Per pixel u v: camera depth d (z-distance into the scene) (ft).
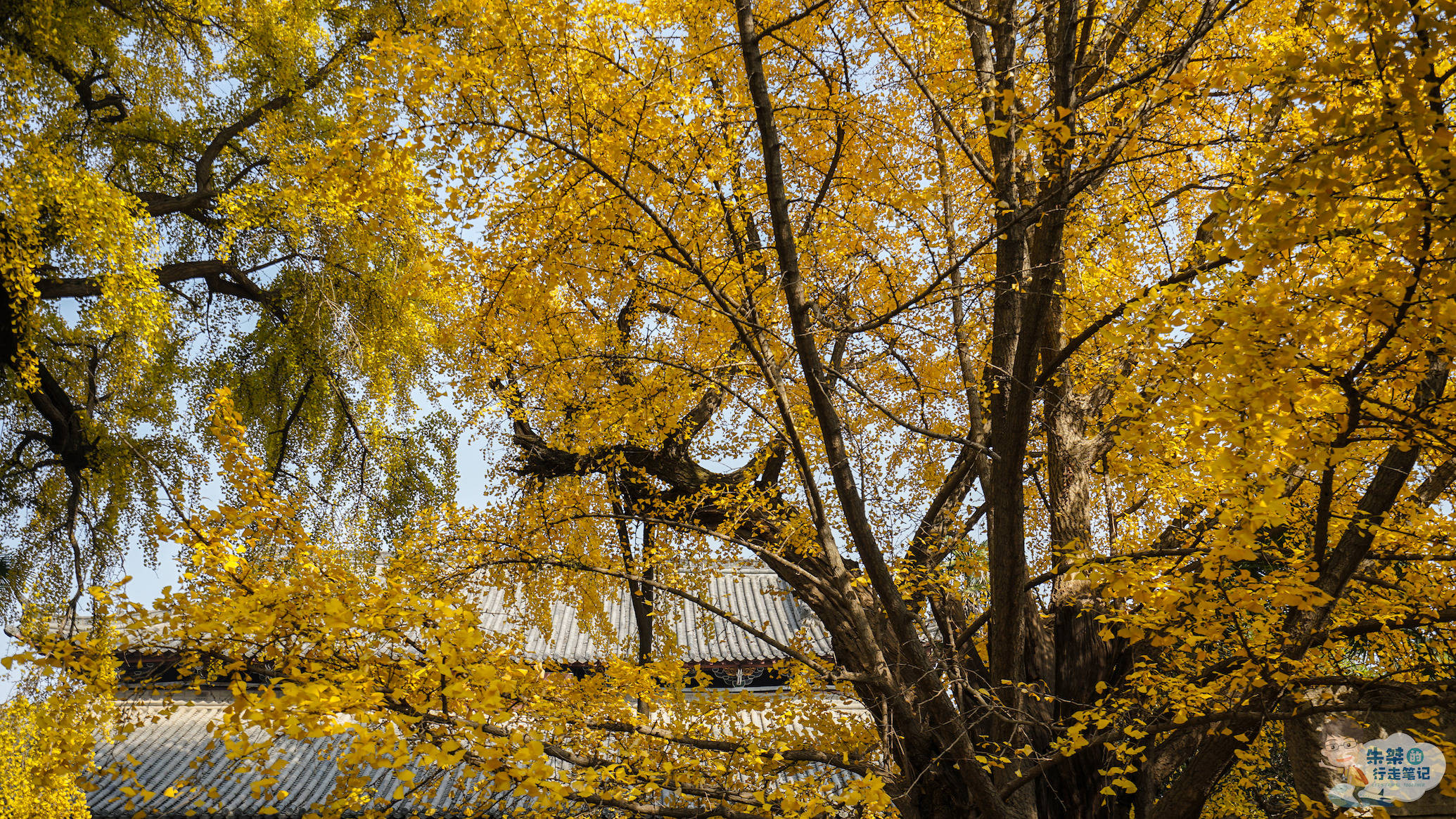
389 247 44.01
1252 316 9.08
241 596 10.44
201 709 37.99
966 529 22.65
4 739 19.80
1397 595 15.10
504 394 19.07
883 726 16.80
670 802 16.98
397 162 13.34
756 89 14.23
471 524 17.46
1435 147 7.83
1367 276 9.06
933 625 25.52
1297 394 9.79
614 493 21.67
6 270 31.53
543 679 13.78
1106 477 19.74
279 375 51.72
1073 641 17.94
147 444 45.73
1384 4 7.80
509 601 21.11
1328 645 15.81
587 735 14.58
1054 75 13.16
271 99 45.50
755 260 15.43
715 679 42.24
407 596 10.21
